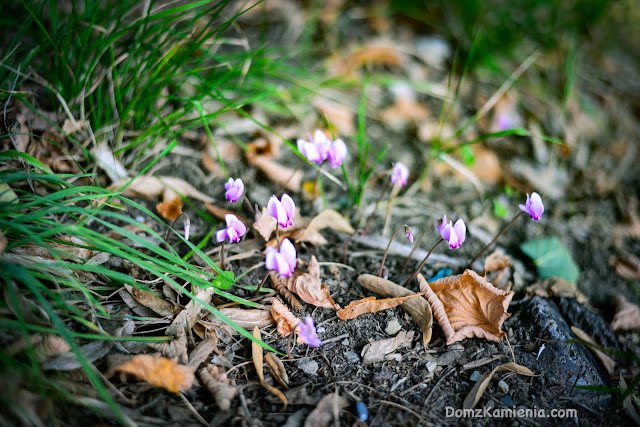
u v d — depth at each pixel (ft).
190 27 2.82
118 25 2.74
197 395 2.39
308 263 2.65
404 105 3.27
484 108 3.06
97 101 2.78
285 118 3.12
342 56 3.36
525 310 2.65
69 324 2.43
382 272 2.71
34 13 2.70
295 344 2.52
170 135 2.91
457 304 2.58
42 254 2.47
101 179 2.77
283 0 3.52
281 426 2.36
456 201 2.99
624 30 4.06
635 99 3.46
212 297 2.55
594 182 3.12
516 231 2.92
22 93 2.67
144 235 2.68
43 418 2.25
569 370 2.54
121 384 2.37
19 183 2.63
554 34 3.48
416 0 3.62
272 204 2.49
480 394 2.46
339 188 2.95
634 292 2.80
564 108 3.25
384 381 2.47
